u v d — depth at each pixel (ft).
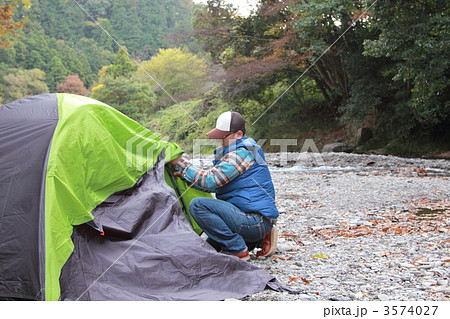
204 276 9.34
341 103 73.87
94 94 123.24
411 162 48.85
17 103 10.41
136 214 10.02
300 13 62.90
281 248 13.00
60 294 8.33
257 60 70.33
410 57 47.70
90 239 9.34
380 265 11.05
